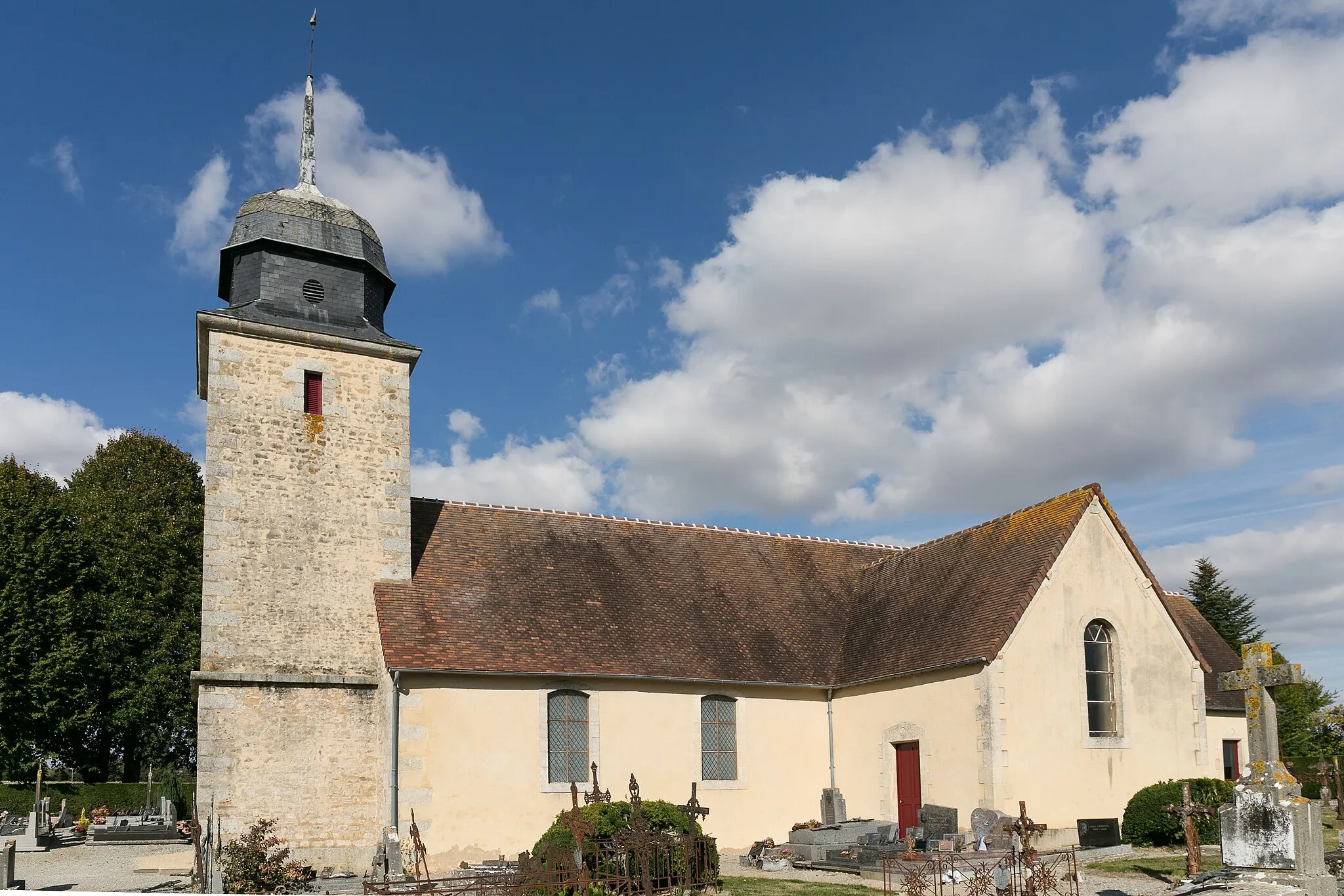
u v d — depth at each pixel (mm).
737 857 19422
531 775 18125
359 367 20062
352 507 19328
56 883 17172
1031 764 17688
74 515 35250
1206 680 24750
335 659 18438
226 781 17094
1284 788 11008
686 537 24188
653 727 19516
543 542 21875
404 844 16906
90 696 33844
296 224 20141
